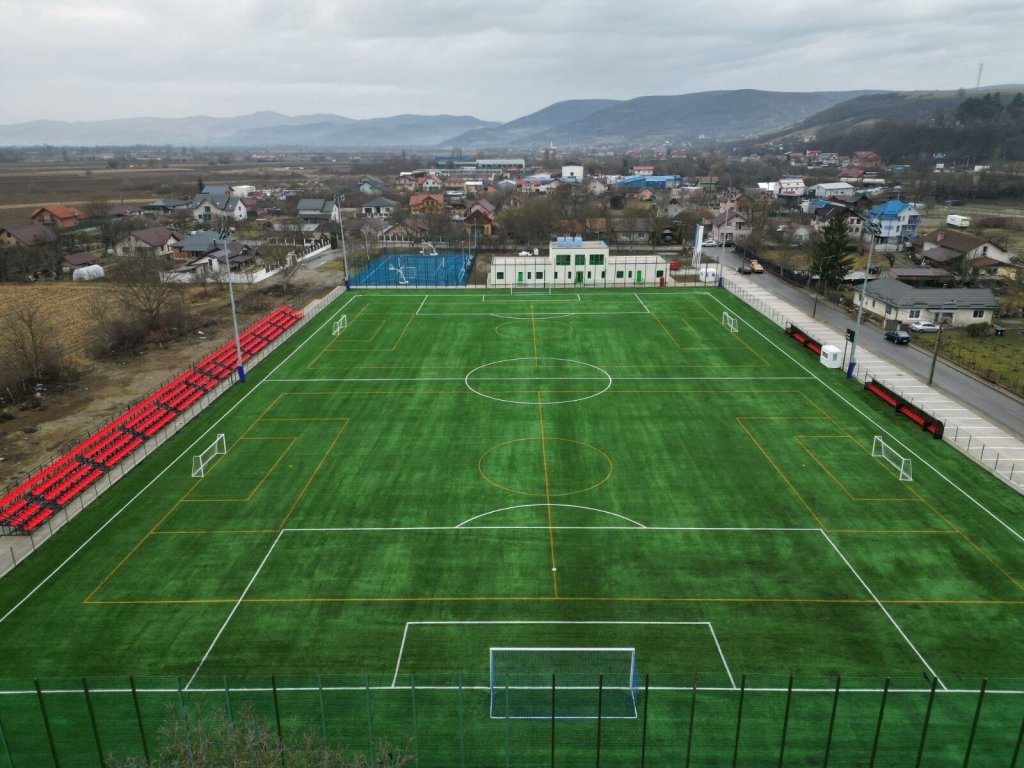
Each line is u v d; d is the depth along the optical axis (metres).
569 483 43.31
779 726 25.06
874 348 71.44
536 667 28.12
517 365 65.75
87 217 171.50
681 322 80.88
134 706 26.00
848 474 44.19
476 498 41.62
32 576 34.34
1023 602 32.12
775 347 71.19
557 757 23.86
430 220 154.25
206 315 86.38
